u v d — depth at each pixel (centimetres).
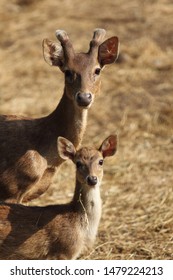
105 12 4278
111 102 3431
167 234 2531
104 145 2220
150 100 3428
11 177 2244
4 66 3769
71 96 2216
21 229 2156
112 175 2928
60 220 2164
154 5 4341
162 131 3225
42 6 4434
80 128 2252
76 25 4106
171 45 3909
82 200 2161
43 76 3697
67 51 2247
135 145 3134
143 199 2745
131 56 3806
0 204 2189
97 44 2273
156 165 2989
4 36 4072
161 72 3678
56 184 2875
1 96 3509
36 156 2244
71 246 2164
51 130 2262
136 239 2506
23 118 2327
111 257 2398
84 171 2145
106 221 2616
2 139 2270
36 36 4025
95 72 2234
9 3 4519
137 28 4059
